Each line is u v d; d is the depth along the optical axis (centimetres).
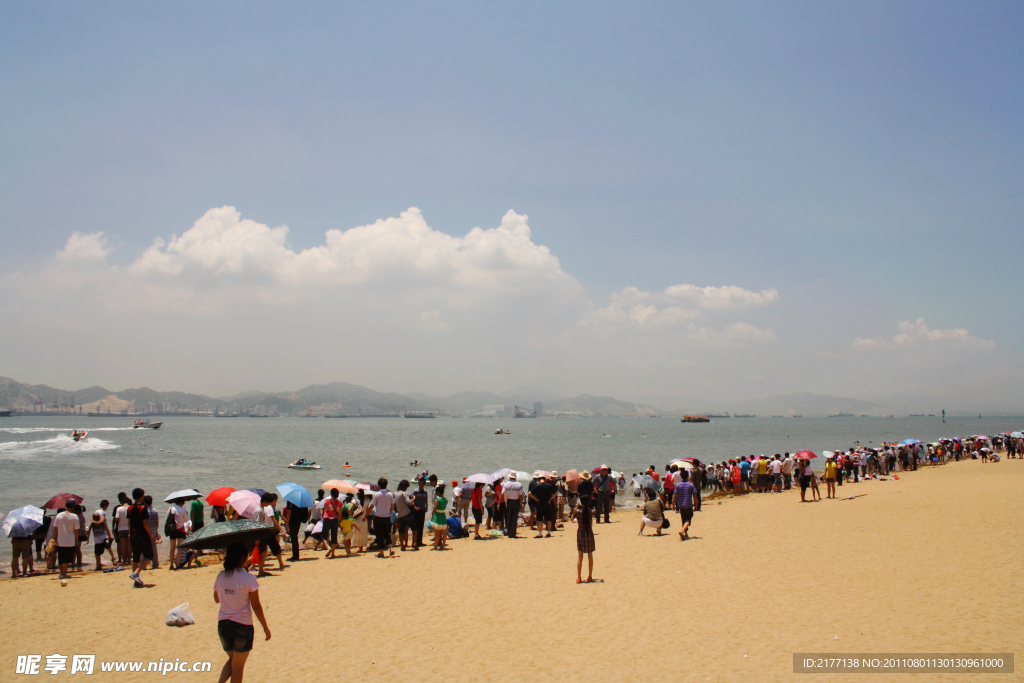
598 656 909
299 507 1727
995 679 773
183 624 1138
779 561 1474
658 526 1900
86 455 6550
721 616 1077
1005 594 1124
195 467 5206
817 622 1023
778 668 835
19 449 7469
